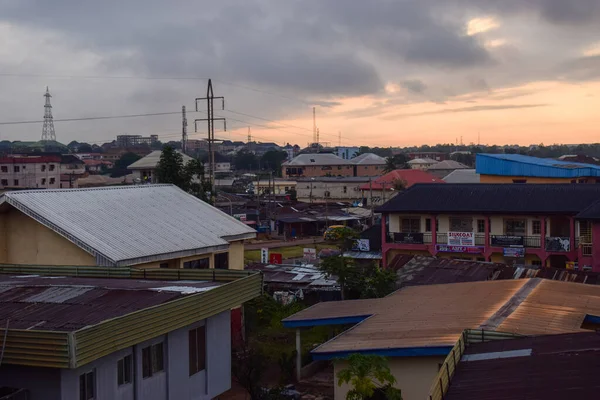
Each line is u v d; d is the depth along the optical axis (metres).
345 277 33.50
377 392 16.42
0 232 26.31
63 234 24.70
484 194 47.09
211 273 20.92
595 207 40.16
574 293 23.58
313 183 114.75
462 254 46.38
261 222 81.75
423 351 17.64
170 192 32.78
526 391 12.38
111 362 15.36
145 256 24.77
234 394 22.50
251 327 31.05
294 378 24.45
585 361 13.70
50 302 17.42
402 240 47.84
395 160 153.25
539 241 43.88
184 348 17.80
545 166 64.12
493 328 18.11
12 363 13.95
